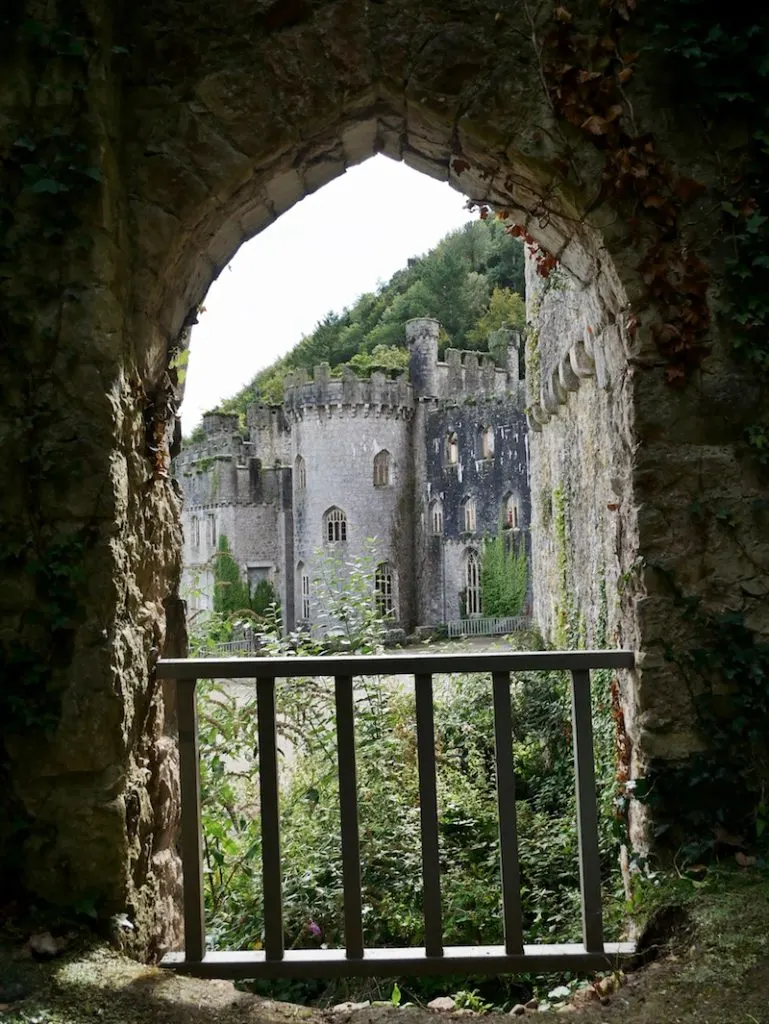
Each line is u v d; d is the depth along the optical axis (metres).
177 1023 2.12
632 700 2.89
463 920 4.57
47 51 2.60
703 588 2.79
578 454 8.84
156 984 2.28
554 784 7.45
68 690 2.51
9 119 2.60
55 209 2.58
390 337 59.91
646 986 2.25
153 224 2.79
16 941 2.41
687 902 2.51
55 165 2.56
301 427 37.12
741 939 2.32
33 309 2.59
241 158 2.81
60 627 2.51
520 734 8.58
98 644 2.54
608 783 5.31
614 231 2.84
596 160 2.84
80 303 2.58
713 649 2.75
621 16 2.81
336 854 4.81
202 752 4.66
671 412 2.82
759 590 2.77
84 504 2.55
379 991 3.90
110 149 2.65
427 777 2.61
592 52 2.83
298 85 2.82
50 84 2.59
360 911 2.61
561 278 8.27
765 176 2.82
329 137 3.03
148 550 2.92
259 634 5.81
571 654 2.70
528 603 30.98
